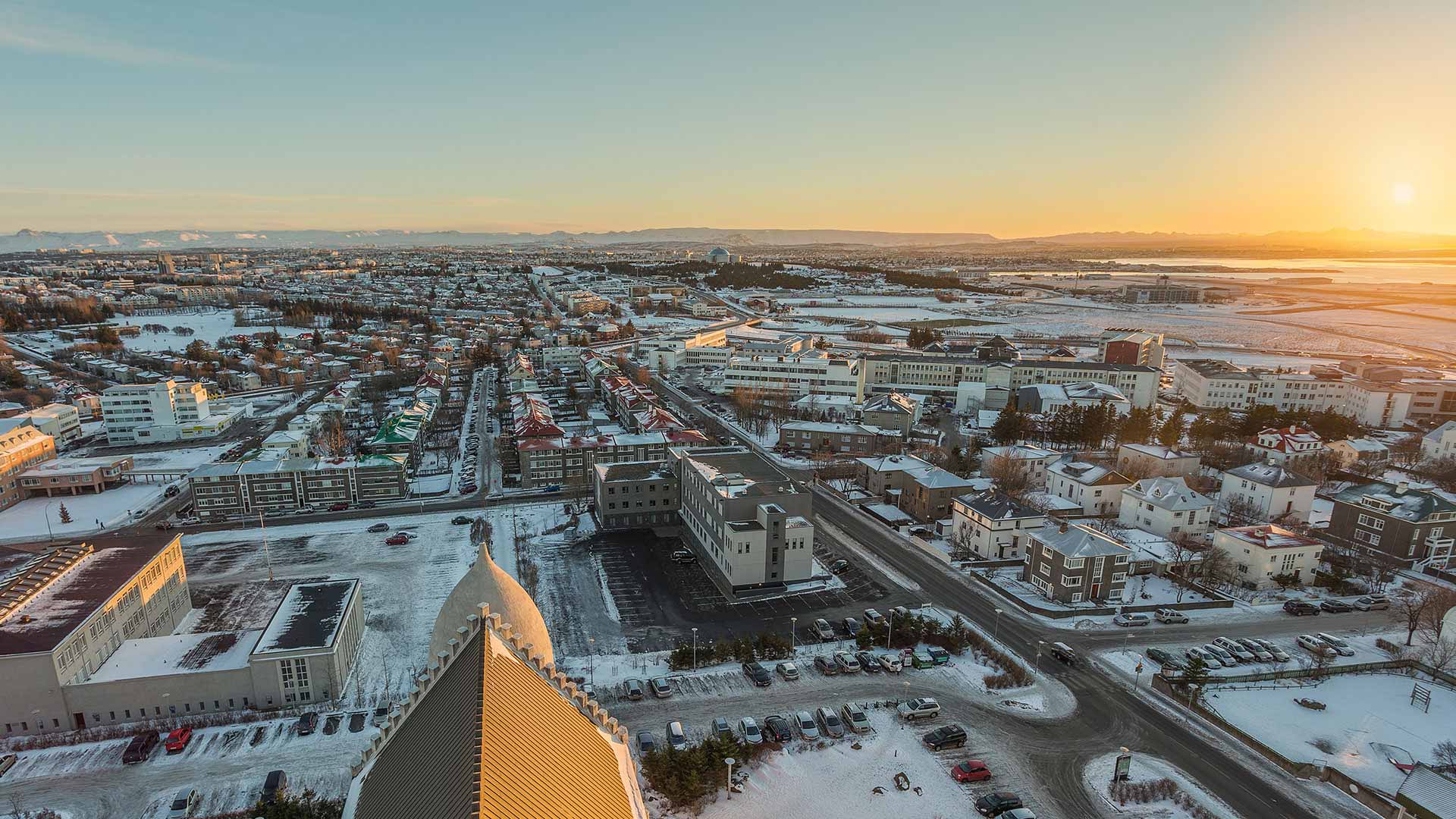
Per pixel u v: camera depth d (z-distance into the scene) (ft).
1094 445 643.04
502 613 201.77
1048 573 377.71
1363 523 433.07
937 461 566.77
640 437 572.10
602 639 335.88
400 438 578.25
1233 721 279.28
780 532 382.42
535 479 541.75
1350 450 579.89
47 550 341.00
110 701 274.77
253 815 225.35
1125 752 246.27
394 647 326.24
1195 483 527.81
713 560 406.41
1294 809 236.22
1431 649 320.29
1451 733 272.92
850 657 314.55
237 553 425.69
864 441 627.05
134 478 562.25
